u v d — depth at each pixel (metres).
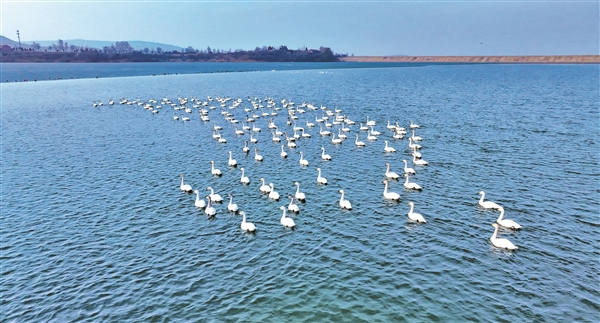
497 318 28.06
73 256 37.41
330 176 57.06
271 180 55.94
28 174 60.59
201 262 35.94
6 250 38.53
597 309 28.72
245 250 37.72
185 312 29.62
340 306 29.72
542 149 67.69
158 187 54.34
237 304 30.30
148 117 108.81
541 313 28.45
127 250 38.22
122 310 30.02
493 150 67.81
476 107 113.19
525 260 34.88
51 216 45.75
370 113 106.44
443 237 39.09
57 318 29.33
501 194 49.00
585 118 92.94
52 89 190.50
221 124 96.88
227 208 46.91
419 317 28.34
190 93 165.38
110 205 48.59
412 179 54.94
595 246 36.81
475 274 33.06
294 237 39.84
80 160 67.69
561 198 47.41
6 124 101.12
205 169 61.66
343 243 38.44
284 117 103.69
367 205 46.84
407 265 34.59
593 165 58.88
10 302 31.16
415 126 86.56
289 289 31.83
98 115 113.50
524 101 122.94
